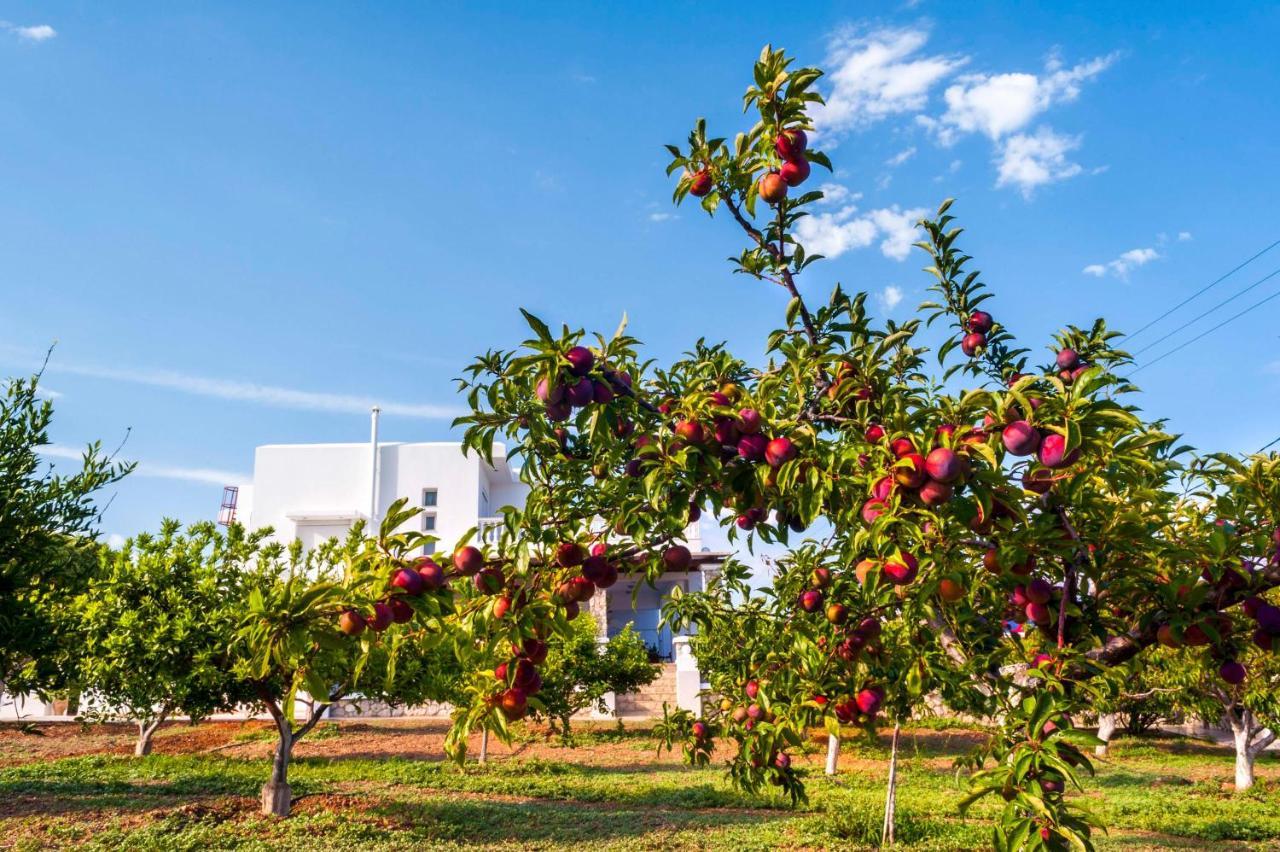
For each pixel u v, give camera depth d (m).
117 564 10.51
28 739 17.80
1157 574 3.34
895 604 4.12
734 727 4.82
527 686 3.22
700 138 3.68
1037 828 2.63
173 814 9.38
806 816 10.17
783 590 5.02
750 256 3.97
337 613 2.88
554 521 3.33
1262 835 9.54
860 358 3.73
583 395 2.90
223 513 32.91
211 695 10.25
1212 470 3.43
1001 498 2.73
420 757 15.98
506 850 8.33
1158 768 16.14
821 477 2.83
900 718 8.85
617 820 9.94
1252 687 11.83
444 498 31.88
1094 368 2.50
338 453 32.12
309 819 9.28
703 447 2.99
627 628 20.97
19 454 8.05
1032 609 3.45
